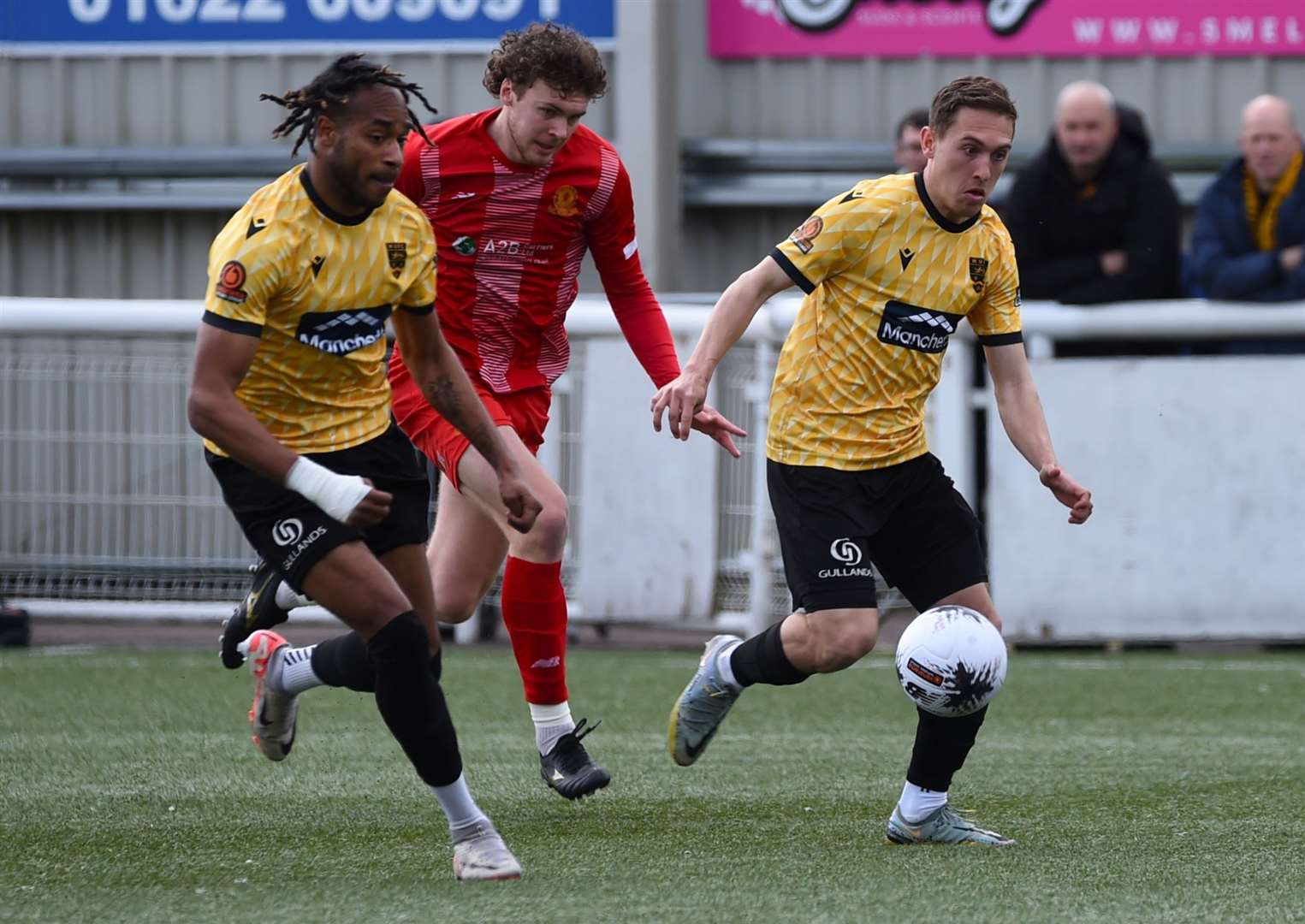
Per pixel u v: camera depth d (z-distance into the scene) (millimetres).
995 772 18719
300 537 13320
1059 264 29984
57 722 22062
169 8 41281
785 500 15922
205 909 12227
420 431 17266
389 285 13695
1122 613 29875
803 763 19328
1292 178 29406
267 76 41156
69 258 41312
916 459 15938
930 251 15555
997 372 16125
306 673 16516
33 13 41500
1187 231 39250
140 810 16344
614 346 30656
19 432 32531
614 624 31094
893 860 13953
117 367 32344
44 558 32688
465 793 13367
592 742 20844
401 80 13164
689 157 40188
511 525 14930
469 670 27500
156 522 32562
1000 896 12508
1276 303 29281
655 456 30719
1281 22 38938
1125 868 13547
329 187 13305
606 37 39594
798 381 15906
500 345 17516
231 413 12891
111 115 41594
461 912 12016
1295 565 29531
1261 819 15852
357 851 14422
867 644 15445
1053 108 39625
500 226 17109
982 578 15812
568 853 14312
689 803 16859
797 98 40188
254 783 17812
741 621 30656
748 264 40656
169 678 26234
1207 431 29609
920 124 28688
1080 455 29828
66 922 11867
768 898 12422
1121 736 21391
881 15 39875
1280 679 26547
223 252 13102
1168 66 39344
